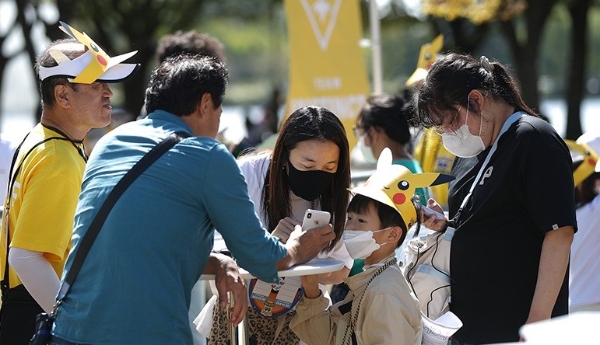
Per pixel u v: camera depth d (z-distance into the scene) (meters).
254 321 5.39
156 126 4.52
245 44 54.81
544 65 60.03
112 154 4.46
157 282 4.20
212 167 4.30
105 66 5.41
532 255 5.04
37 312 5.51
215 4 32.72
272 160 5.22
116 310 4.18
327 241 4.77
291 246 4.64
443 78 5.08
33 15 22.98
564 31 58.31
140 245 4.20
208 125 4.65
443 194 8.70
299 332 5.23
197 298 7.26
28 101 74.56
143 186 4.27
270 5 32.31
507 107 5.16
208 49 8.88
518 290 5.05
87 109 5.42
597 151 7.30
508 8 20.06
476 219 5.12
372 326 4.90
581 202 7.36
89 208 4.34
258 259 4.35
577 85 26.98
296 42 10.41
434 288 5.35
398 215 5.04
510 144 4.98
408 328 4.88
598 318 3.12
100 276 4.25
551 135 4.93
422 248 5.46
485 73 5.11
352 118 10.45
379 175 5.24
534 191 4.84
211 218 4.35
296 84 10.41
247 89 75.94
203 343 7.20
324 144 5.02
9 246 5.34
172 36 9.08
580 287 7.22
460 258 5.21
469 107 5.04
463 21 26.30
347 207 5.20
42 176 5.16
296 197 5.27
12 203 5.36
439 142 6.46
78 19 27.91
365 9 26.84
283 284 5.29
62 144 5.34
